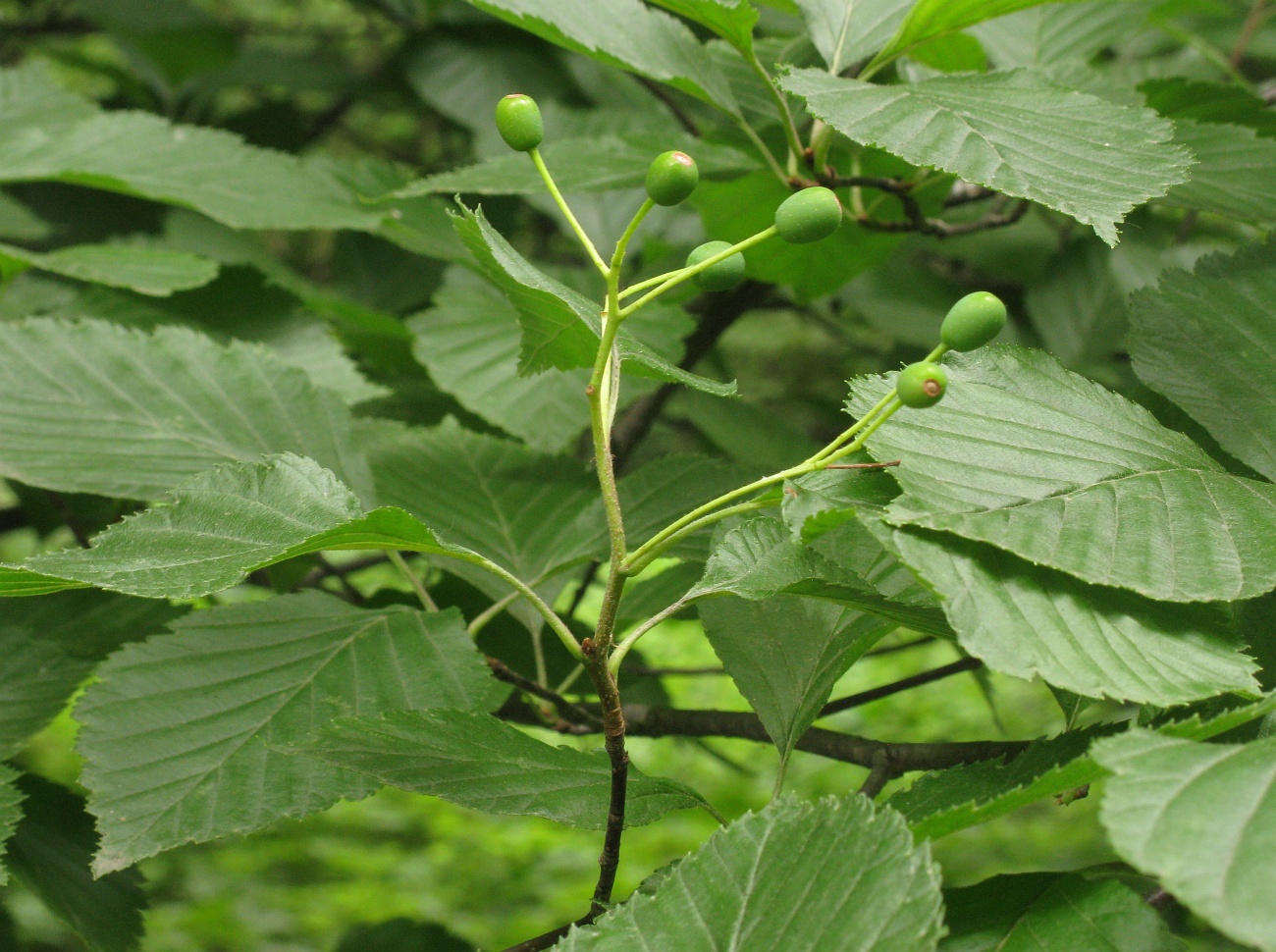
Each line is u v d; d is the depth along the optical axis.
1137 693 0.44
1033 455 0.48
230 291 0.77
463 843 2.39
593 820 0.49
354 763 0.50
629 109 1.16
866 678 2.42
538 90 1.23
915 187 0.63
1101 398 0.50
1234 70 0.99
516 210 1.18
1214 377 0.52
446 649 0.56
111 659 0.55
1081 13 0.77
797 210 0.45
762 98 0.67
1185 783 0.42
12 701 0.58
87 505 0.83
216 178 0.80
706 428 0.98
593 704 0.64
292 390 0.63
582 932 0.45
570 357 0.49
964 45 0.66
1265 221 0.56
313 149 1.69
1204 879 0.40
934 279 0.98
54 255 0.73
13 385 0.60
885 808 0.45
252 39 2.10
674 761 2.40
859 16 0.62
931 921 0.43
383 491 0.63
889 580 0.53
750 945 0.44
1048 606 0.45
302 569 0.75
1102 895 0.46
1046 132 0.51
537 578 0.62
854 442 0.46
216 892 2.19
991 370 0.50
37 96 0.91
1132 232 0.90
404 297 1.16
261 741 0.53
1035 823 2.19
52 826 0.57
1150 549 0.46
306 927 2.10
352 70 1.48
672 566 0.69
